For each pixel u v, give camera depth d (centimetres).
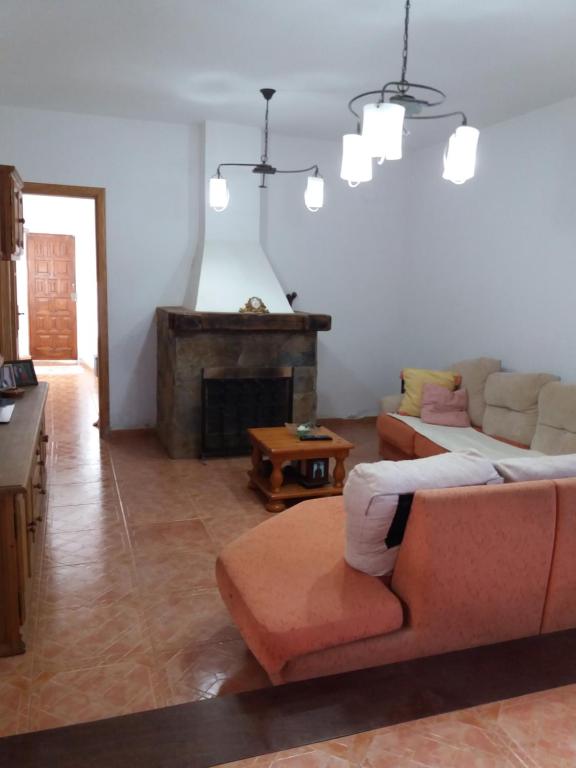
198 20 301
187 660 229
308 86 398
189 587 283
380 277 599
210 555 316
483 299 492
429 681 182
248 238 528
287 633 180
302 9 285
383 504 194
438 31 305
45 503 376
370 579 205
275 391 501
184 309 502
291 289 569
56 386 754
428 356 572
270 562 217
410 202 590
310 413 515
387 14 288
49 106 465
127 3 283
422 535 188
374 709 168
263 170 421
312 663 186
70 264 930
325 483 399
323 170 559
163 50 342
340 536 239
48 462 466
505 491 194
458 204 518
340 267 582
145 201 513
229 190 514
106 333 522
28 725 192
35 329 930
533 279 438
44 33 321
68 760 148
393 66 356
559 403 377
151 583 286
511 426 414
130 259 518
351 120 484
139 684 214
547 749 154
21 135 475
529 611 208
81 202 873
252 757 149
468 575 195
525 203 443
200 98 432
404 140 531
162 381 515
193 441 484
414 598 194
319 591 197
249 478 435
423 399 466
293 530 244
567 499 203
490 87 386
